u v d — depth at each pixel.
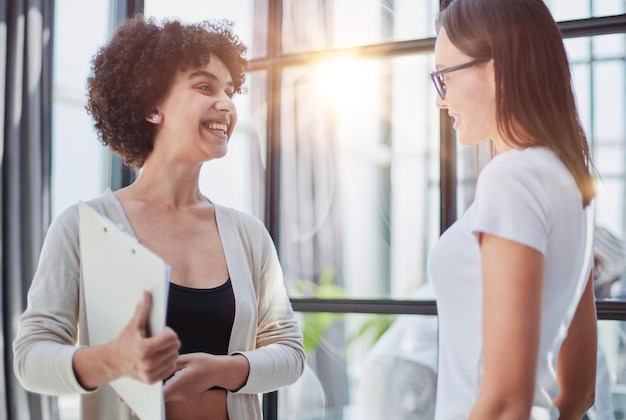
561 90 1.05
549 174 0.99
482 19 1.05
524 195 0.96
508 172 0.97
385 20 2.61
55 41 3.37
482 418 0.93
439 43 1.12
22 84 3.03
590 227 1.12
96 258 1.19
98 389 1.37
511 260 0.93
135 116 1.50
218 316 1.44
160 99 1.50
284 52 2.76
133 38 1.52
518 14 1.04
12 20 3.00
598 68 2.29
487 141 1.40
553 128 1.03
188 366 1.30
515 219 0.94
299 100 2.78
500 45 1.03
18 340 1.33
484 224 0.96
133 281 1.08
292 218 2.79
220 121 1.50
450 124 2.47
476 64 1.06
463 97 1.08
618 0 2.24
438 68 1.13
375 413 2.65
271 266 1.63
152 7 3.01
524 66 1.02
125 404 1.35
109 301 1.16
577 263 1.04
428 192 2.71
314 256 2.80
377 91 2.71
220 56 1.55
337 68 2.73
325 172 2.81
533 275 0.93
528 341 0.92
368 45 2.61
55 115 3.37
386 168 2.75
